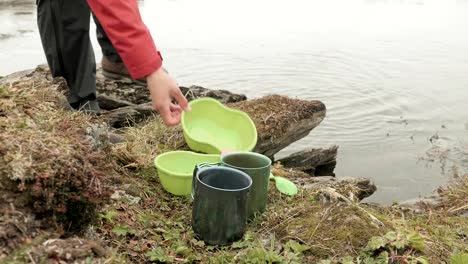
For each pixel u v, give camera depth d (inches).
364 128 196.2
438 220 104.7
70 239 57.0
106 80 165.5
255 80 243.1
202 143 118.1
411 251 77.5
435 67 286.0
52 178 59.2
